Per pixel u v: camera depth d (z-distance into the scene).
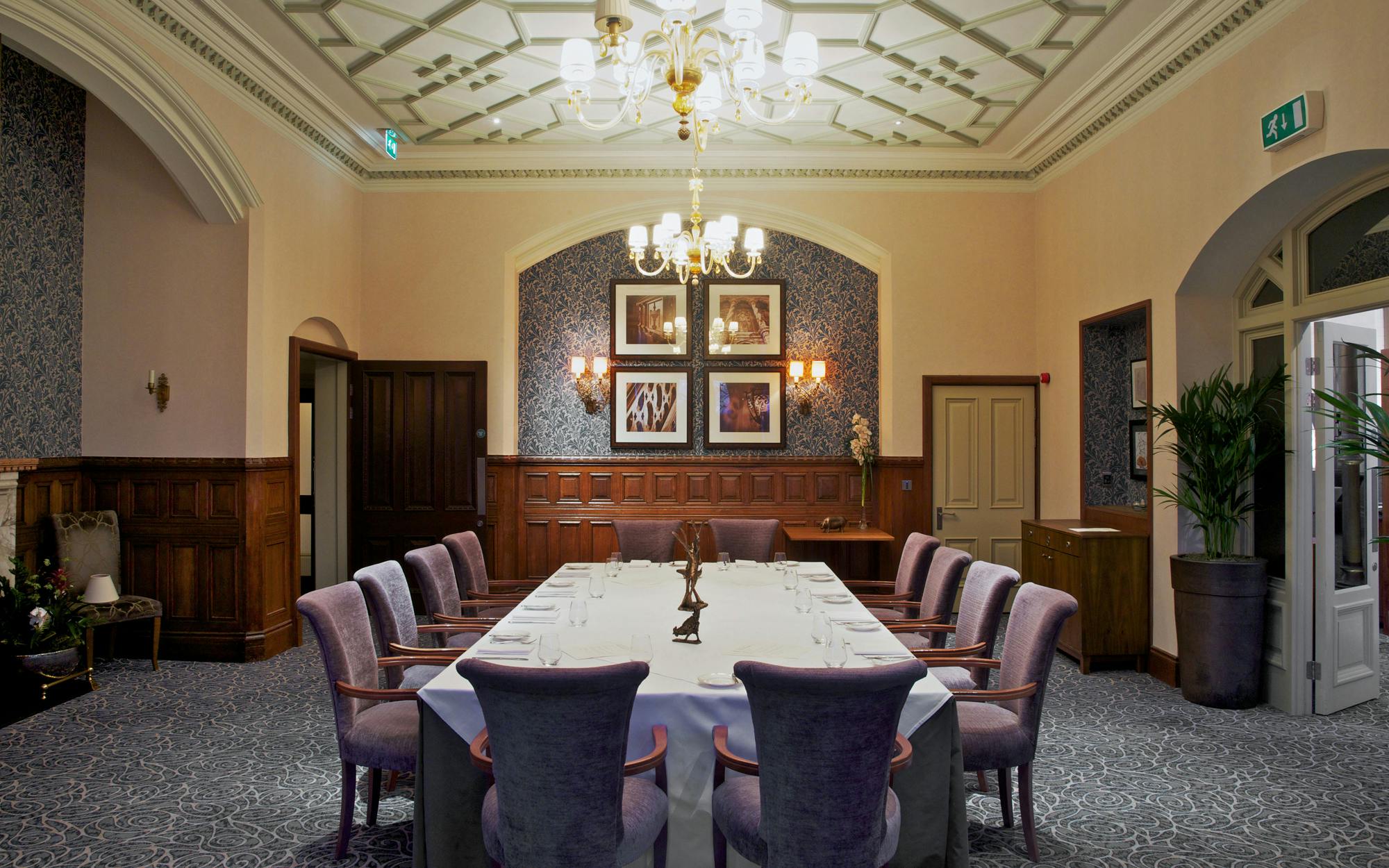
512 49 5.07
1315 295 4.38
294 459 6.00
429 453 7.01
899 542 7.04
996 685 4.79
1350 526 4.73
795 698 2.06
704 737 2.54
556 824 2.14
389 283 7.05
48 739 4.11
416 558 4.22
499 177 7.03
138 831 3.18
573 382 7.40
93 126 5.66
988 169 6.96
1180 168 4.98
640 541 5.68
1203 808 3.42
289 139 5.90
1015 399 7.12
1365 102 3.63
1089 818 3.33
